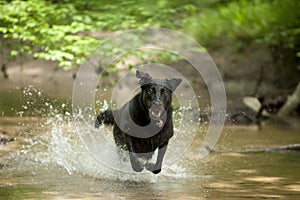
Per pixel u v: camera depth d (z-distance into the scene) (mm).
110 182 8820
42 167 9719
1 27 15891
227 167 10117
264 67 21906
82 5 16938
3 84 20484
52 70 22797
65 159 10156
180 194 8062
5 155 10547
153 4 16891
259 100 17391
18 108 15633
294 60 21328
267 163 10477
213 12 20250
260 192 8211
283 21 19828
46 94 17750
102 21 16203
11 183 8555
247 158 10977
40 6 15586
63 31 15250
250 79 21500
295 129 15000
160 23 16625
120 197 7816
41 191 8062
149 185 8664
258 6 19938
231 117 15977
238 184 8758
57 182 8688
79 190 8203
